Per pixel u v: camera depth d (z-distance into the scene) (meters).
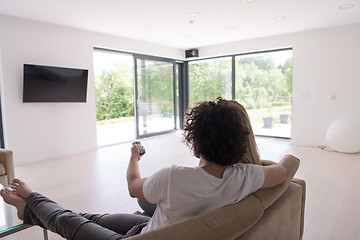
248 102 6.42
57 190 2.90
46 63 4.41
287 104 5.84
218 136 0.80
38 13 3.91
